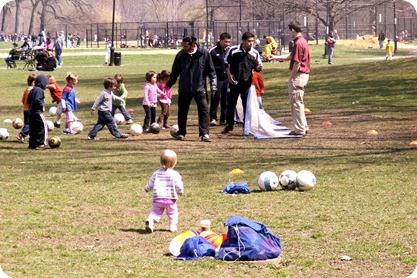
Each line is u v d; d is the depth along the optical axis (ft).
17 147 104.88
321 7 483.92
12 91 216.33
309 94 175.73
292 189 71.00
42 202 67.05
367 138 107.04
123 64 345.31
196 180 76.74
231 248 48.55
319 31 647.97
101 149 101.76
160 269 46.34
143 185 74.84
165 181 56.80
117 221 59.88
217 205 64.80
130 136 116.06
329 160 87.92
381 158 88.22
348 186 71.82
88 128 128.98
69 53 440.04
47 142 107.96
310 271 45.85
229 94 115.55
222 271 45.80
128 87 222.28
